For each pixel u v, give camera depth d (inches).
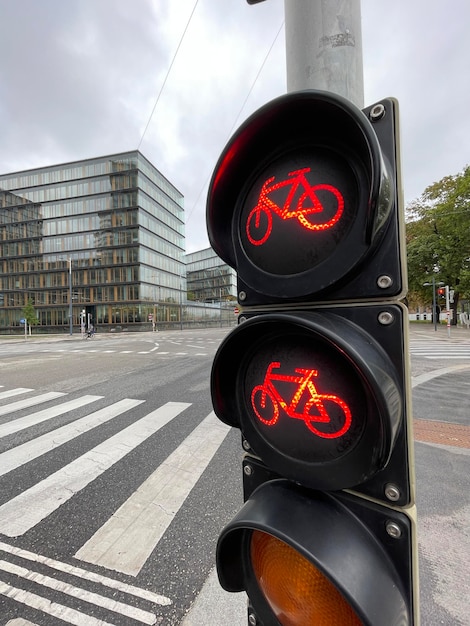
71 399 223.6
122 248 1820.9
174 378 296.4
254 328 27.8
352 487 25.6
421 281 979.3
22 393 245.3
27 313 1740.9
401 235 24.0
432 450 129.2
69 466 122.0
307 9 38.9
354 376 22.9
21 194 1969.7
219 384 29.8
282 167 28.2
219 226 32.4
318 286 25.9
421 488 101.4
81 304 1850.4
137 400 217.8
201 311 2420.0
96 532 84.7
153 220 1971.0
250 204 30.4
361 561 22.9
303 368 25.6
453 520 85.1
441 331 821.2
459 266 884.6
